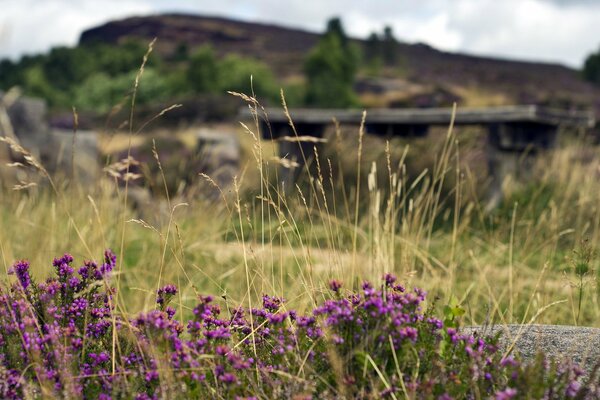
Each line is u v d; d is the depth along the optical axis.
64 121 24.67
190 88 44.38
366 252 4.35
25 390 2.15
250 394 2.24
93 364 2.38
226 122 22.72
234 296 4.05
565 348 2.63
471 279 4.82
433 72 59.16
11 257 4.19
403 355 2.21
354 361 2.26
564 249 5.53
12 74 64.38
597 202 6.27
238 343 2.50
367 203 7.20
